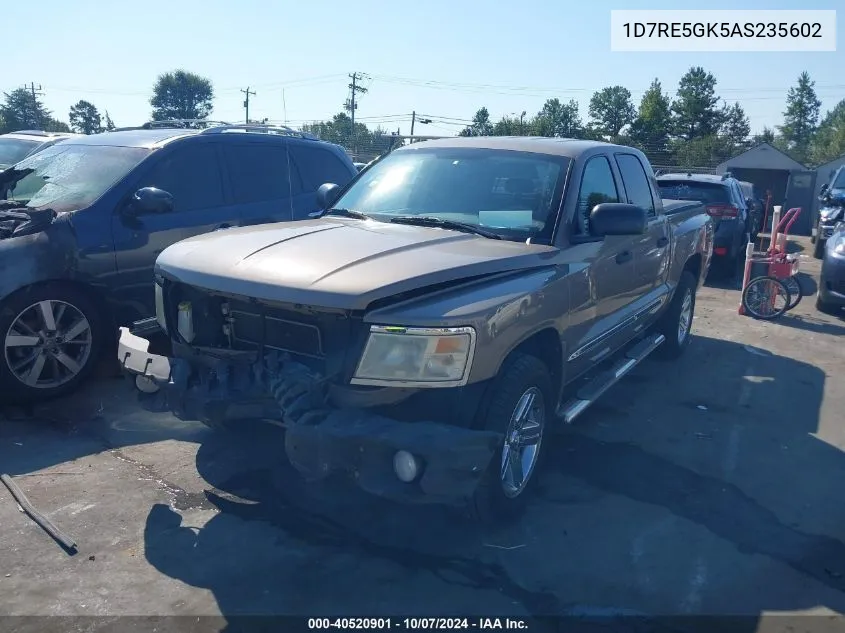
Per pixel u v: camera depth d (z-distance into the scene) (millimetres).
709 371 7078
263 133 7406
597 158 5223
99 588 3406
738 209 12500
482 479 3713
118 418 5379
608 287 4992
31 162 7012
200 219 6535
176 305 4148
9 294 5328
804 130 94750
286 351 3729
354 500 4254
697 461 4984
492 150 5125
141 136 6918
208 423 3930
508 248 4164
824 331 8922
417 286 3521
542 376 4066
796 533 4070
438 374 3418
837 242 9781
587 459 4949
